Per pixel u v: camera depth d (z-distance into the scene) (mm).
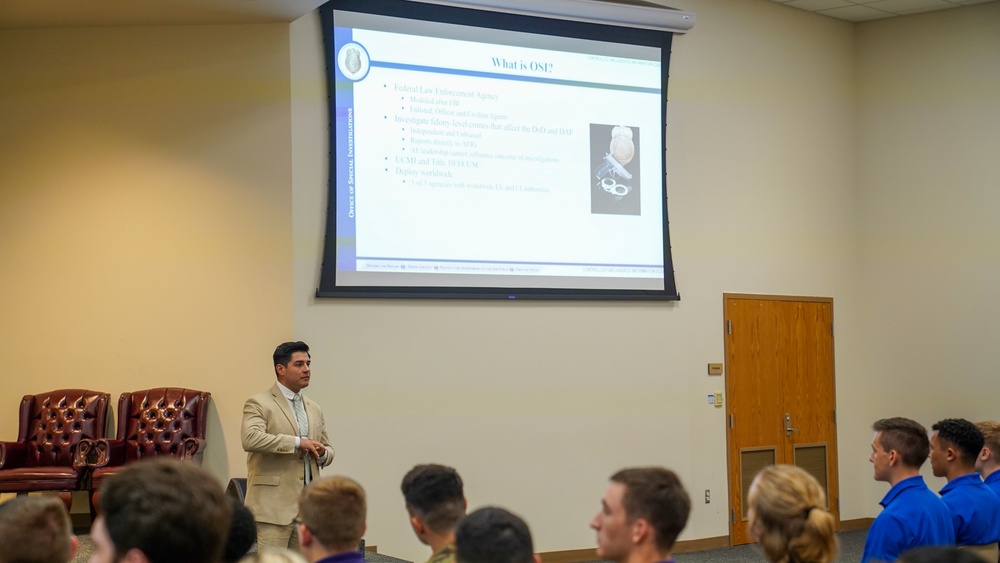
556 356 7152
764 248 8195
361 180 6555
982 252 8266
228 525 1417
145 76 6348
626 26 7434
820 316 8492
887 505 2949
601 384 7305
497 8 6965
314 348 6402
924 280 8484
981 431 3588
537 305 7113
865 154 8828
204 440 6012
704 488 7715
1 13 6027
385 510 6500
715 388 7836
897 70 8727
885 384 8609
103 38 6344
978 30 8414
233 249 6328
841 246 8688
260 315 6312
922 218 8531
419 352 6699
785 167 8375
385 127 6641
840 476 8492
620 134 7375
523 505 6949
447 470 2590
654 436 7492
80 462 5758
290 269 6367
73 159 6289
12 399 6164
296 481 4406
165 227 6297
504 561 1850
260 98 6414
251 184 6371
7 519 1738
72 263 6246
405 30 6723
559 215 7137
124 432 6043
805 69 8578
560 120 7176
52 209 6262
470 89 6895
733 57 8133
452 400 6773
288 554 1694
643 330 7512
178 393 6102
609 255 7297
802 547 2010
